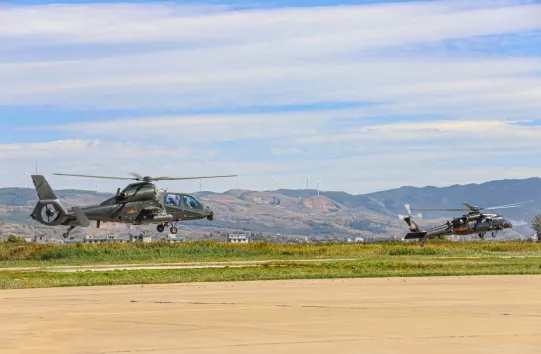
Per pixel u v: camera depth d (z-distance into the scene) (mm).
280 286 37375
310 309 26906
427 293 32531
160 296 32625
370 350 18609
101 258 72062
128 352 18750
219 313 26078
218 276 44031
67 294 34219
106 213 68625
